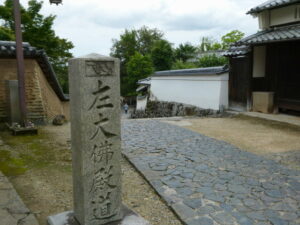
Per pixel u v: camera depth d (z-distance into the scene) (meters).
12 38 17.41
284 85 10.30
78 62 2.58
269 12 10.94
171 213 3.64
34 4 20.02
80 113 2.64
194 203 3.80
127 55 41.56
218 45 38.16
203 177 4.71
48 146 6.45
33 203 3.78
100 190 2.83
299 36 8.20
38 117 8.99
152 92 18.64
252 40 9.80
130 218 3.04
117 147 2.89
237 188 4.28
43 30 20.17
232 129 8.80
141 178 4.82
